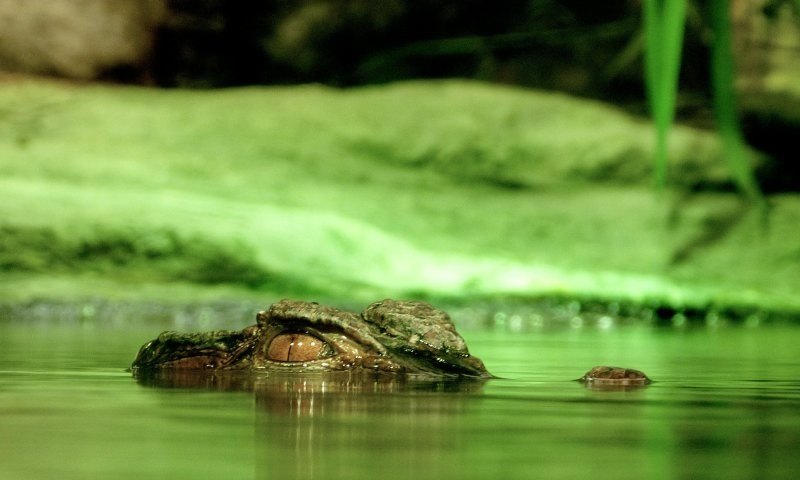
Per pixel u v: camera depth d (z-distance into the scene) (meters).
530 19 60.81
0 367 16.02
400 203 48.50
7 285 36.88
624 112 57.69
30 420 9.35
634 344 25.69
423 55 62.50
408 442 7.91
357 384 12.52
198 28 58.81
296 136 51.06
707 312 39.91
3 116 49.44
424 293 39.12
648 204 49.72
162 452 7.44
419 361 13.72
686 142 51.53
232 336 14.55
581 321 38.09
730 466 6.95
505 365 17.81
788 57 56.97
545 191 51.38
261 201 46.41
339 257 41.16
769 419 9.91
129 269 39.34
